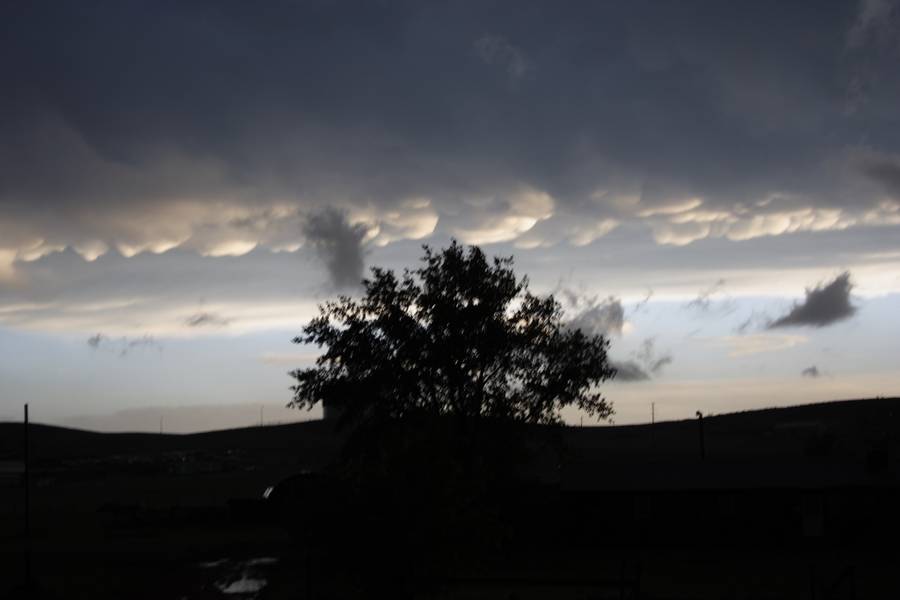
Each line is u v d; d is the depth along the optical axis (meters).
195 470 134.88
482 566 21.34
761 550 49.31
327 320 49.28
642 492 51.31
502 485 45.91
